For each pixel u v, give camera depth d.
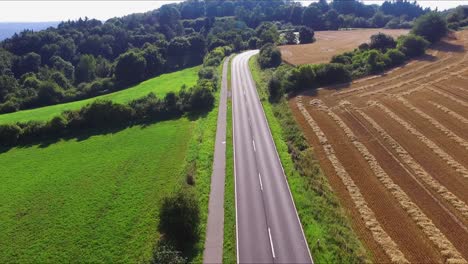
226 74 116.25
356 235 39.50
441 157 54.25
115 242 43.16
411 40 112.12
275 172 53.53
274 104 83.12
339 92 86.06
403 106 74.44
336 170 52.56
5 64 157.50
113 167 61.50
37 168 64.38
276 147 61.75
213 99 88.44
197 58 164.25
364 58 104.81
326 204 44.75
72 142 75.31
